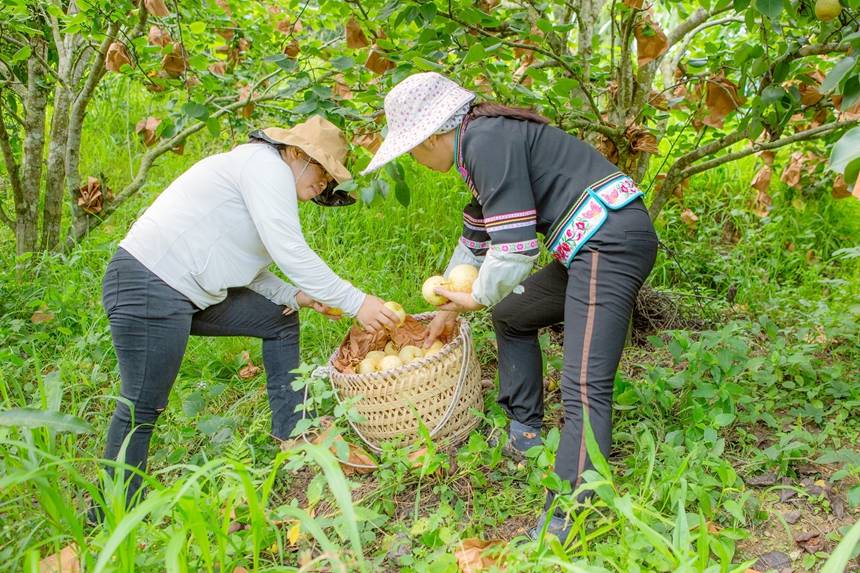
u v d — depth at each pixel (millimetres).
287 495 2688
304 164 2648
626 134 3402
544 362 3484
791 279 4637
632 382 3283
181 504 1690
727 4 3486
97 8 3416
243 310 2781
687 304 4164
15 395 3312
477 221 2598
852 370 3391
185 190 2547
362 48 3320
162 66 3412
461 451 2670
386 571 2254
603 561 2057
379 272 4148
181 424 3027
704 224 4961
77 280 4223
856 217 5027
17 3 3699
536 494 2541
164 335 2512
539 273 2664
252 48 4207
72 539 1902
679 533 1793
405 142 2193
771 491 2545
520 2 3494
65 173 4719
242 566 2178
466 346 2764
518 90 3117
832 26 2826
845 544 1404
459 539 2191
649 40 3258
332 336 3736
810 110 3469
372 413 2725
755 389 3139
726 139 3506
